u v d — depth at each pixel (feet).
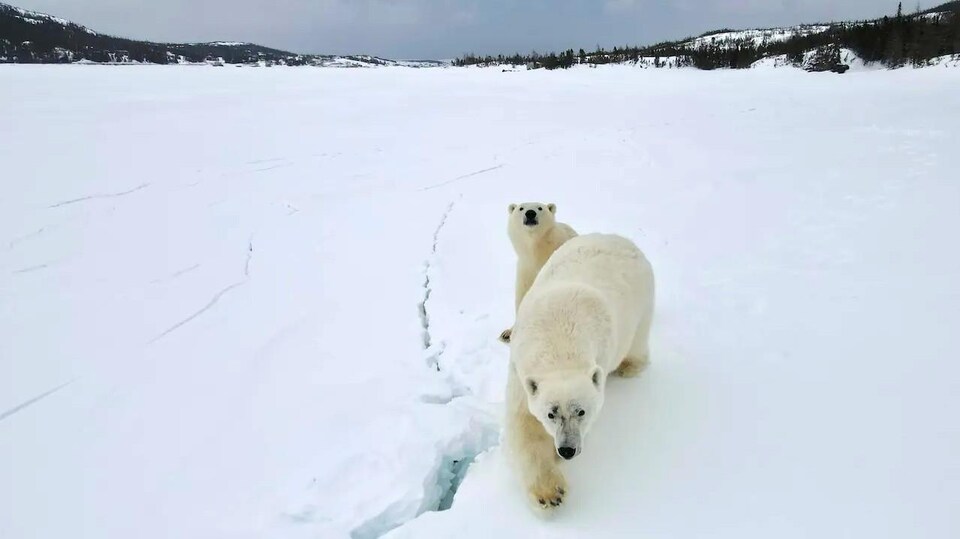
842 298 14.40
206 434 11.43
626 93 73.31
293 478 10.05
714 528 8.19
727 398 10.81
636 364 11.60
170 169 34.06
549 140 42.73
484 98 69.00
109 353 14.69
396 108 60.70
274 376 13.39
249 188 30.53
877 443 9.38
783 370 11.54
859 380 11.02
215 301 17.62
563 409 8.04
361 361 13.85
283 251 21.74
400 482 9.68
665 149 37.55
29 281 19.10
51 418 12.15
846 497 8.44
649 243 20.17
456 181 31.86
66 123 47.67
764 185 26.78
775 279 15.97
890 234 18.78
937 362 11.31
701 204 24.59
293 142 42.60
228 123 49.96
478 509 8.95
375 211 26.53
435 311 16.39
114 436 11.52
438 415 11.19
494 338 14.28
